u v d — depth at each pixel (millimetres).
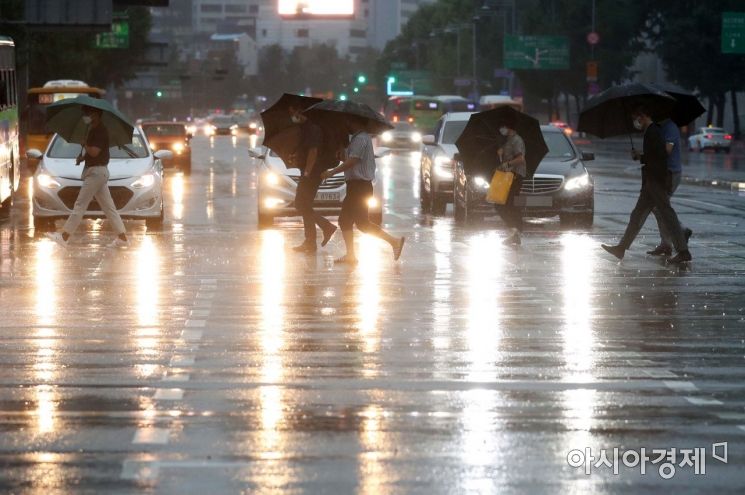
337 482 15047
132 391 20234
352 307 29688
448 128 63438
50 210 50188
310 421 18172
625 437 17359
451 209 66438
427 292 32406
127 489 14750
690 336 25844
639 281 35000
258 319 27766
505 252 42625
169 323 27156
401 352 23797
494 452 16484
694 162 134250
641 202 39812
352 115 38781
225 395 19922
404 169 114750
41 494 14555
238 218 58125
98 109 44188
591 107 42531
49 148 53469
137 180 50469
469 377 21484
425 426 17906
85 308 29344
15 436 17266
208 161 131000
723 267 38469
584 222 55000
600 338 25531
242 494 14555
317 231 50688
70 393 20078
